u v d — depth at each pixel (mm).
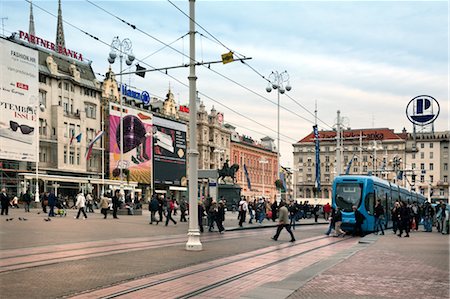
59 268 12125
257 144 133000
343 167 130750
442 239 22641
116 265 12922
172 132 88812
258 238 23484
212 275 11664
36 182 56344
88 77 75250
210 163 104000
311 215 55750
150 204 31016
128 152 76438
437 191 125375
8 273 11156
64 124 68438
